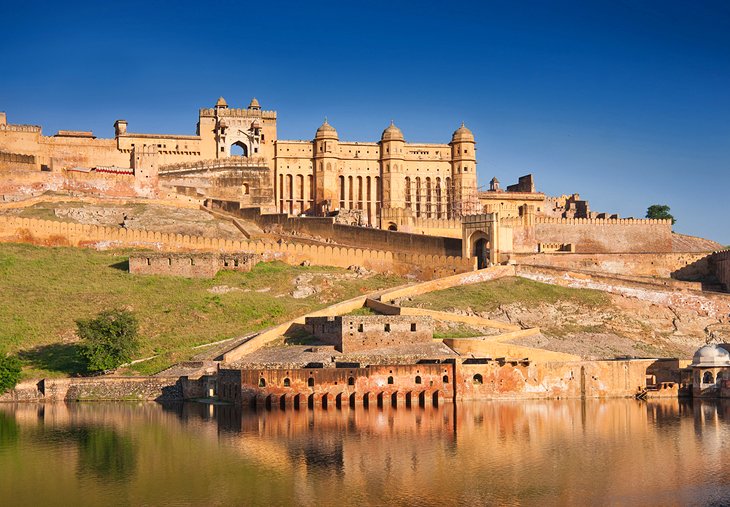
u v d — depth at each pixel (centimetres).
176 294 10756
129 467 6350
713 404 8550
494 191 16625
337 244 12588
